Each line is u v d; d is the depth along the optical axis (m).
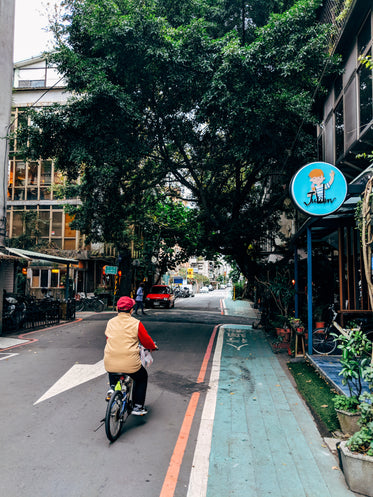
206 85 9.92
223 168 13.96
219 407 5.77
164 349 10.27
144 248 27.62
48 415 5.38
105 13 9.38
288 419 5.27
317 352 8.88
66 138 10.42
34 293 26.16
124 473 3.81
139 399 5.04
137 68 10.05
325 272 12.76
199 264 99.81
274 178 16.34
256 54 9.19
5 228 12.51
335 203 7.88
